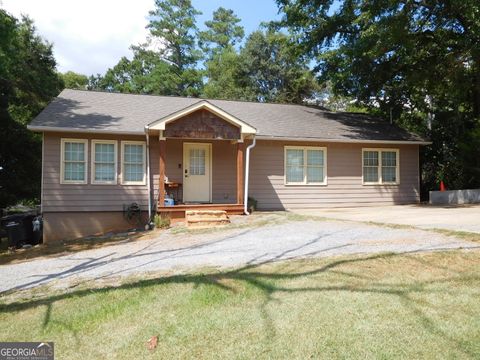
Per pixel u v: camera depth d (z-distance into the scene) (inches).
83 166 544.4
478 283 190.2
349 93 858.8
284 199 634.2
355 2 682.2
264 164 628.4
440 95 794.2
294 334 144.3
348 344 135.6
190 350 138.6
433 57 711.7
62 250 418.6
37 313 185.3
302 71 1524.4
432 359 124.5
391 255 240.2
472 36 617.9
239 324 154.5
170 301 182.9
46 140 530.0
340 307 165.2
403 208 598.5
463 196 668.7
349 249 269.0
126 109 630.5
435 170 847.1
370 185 679.7
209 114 527.5
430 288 184.7
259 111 735.1
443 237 295.4
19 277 278.8
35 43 1013.2
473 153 719.7
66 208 535.2
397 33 593.6
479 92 703.7
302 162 648.4
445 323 148.2
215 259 268.5
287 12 774.5
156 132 529.3
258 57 1588.3
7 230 538.9
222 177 606.9
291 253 269.1
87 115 578.6
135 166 565.3
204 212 490.0
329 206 653.9
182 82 1840.6
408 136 708.0
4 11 683.4
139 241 413.4
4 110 804.6
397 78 814.5
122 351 142.5
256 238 354.3
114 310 177.9
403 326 146.9
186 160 593.6
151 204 559.8
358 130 700.0
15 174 826.8
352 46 688.4
